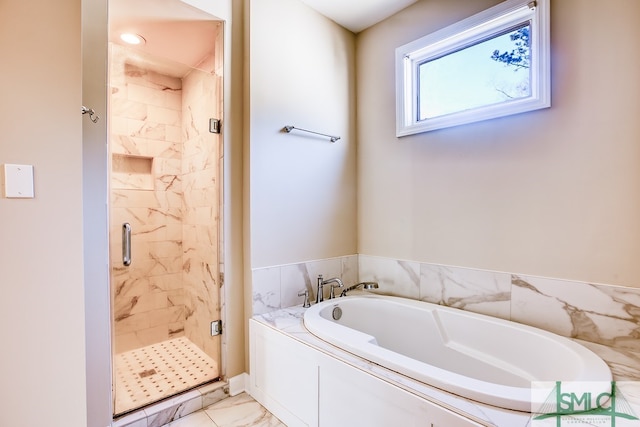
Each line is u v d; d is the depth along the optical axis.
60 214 1.12
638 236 1.39
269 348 1.75
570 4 1.53
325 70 2.38
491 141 1.83
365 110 2.55
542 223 1.65
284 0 2.11
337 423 1.34
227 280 1.93
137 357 2.23
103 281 1.48
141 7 1.78
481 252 1.88
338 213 2.47
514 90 1.79
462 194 1.96
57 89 1.12
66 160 1.13
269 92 2.03
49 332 1.09
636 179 1.39
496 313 1.80
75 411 1.13
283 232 2.10
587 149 1.50
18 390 1.04
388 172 2.38
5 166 1.02
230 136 1.95
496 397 0.97
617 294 1.43
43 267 1.09
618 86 1.42
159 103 2.43
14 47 1.05
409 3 2.21
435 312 1.90
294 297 2.15
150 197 2.37
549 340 1.45
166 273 2.45
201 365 2.12
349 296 2.22
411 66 2.27
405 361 1.22
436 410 1.00
